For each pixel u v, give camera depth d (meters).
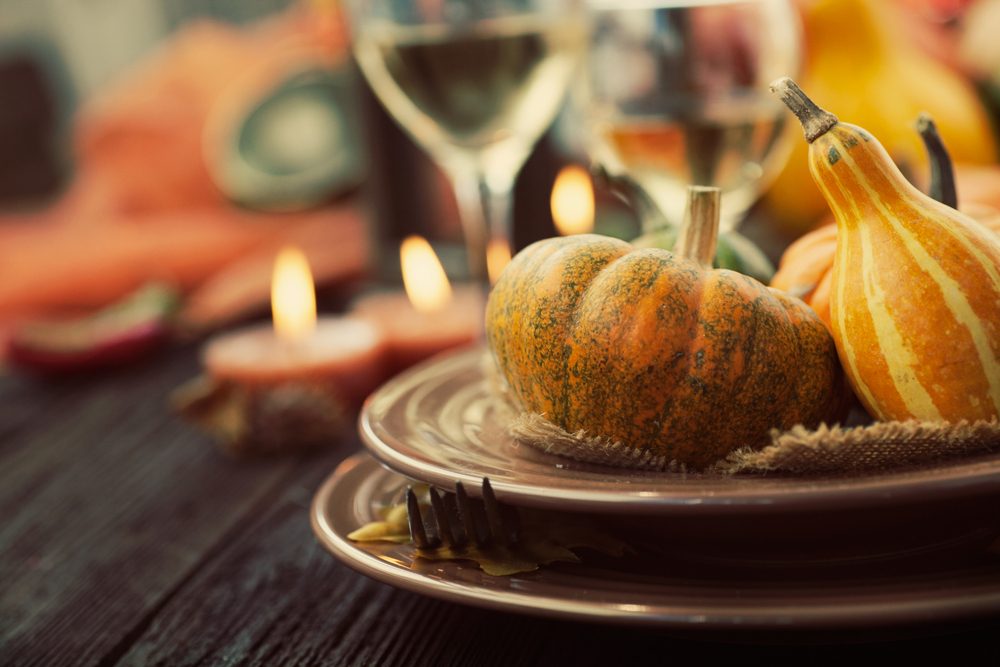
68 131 3.11
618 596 0.50
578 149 0.91
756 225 0.86
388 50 0.73
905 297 0.52
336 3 1.02
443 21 0.72
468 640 0.56
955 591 0.49
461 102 0.74
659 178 0.68
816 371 0.53
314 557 0.63
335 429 0.75
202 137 1.82
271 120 1.69
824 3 0.80
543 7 0.73
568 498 0.50
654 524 0.52
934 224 0.52
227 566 0.63
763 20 0.69
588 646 0.55
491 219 0.77
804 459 0.51
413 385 0.59
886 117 0.80
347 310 1.00
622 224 0.87
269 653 0.57
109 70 3.29
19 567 0.65
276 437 0.73
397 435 0.55
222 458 0.74
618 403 0.53
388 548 0.54
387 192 1.02
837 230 0.55
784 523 0.51
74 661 0.58
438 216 1.00
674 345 0.52
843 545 0.51
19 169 2.90
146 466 0.74
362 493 0.58
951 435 0.50
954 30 0.94
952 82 0.85
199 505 0.69
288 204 1.67
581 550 0.53
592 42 0.70
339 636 0.57
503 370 0.55
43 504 0.71
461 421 0.57
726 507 0.49
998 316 0.51
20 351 0.88
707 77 0.69
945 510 0.50
